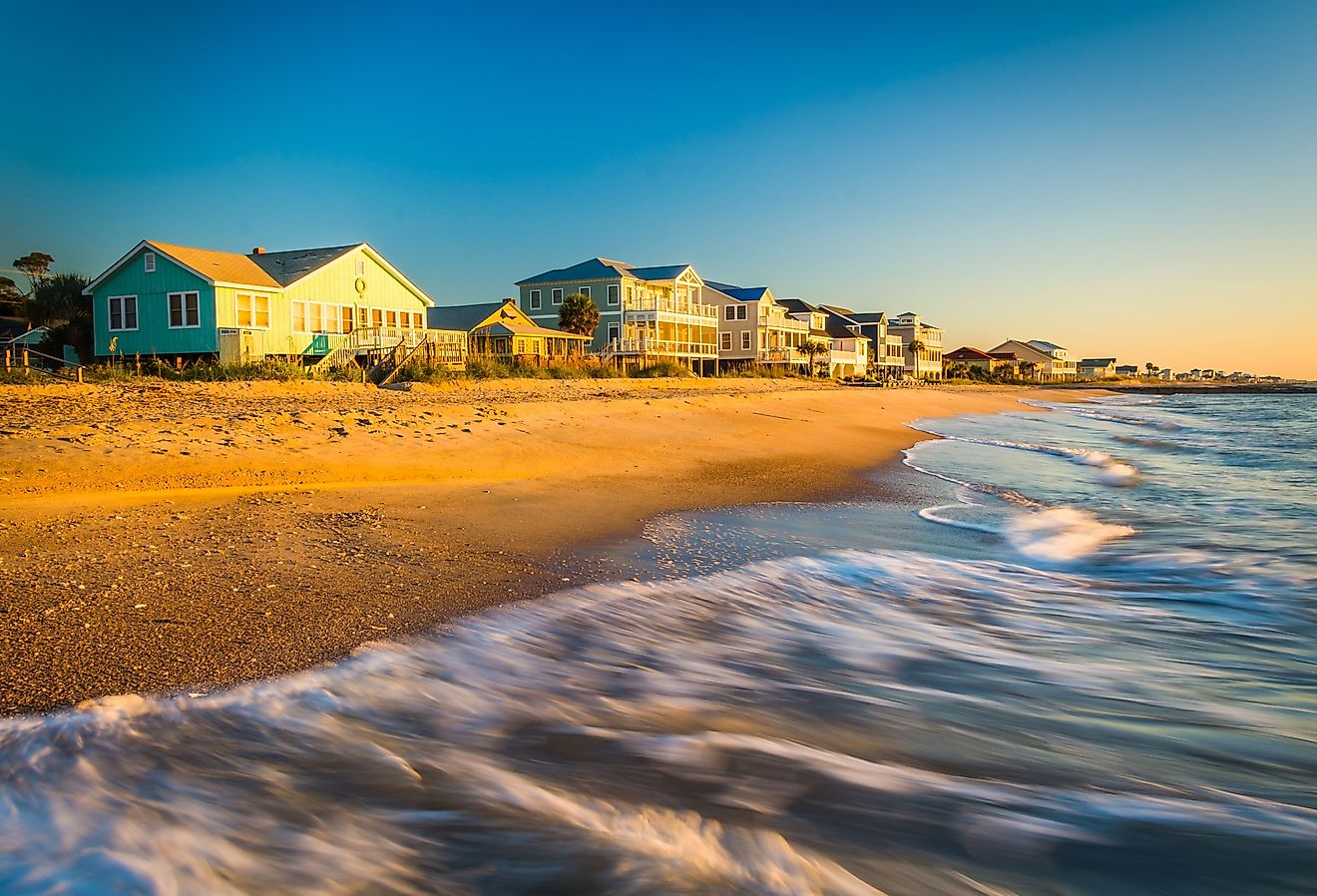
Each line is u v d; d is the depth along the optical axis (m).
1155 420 45.31
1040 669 6.46
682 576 8.52
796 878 3.58
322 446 15.08
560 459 16.78
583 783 4.28
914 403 48.75
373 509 10.94
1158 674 6.38
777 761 4.65
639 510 12.22
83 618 6.06
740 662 6.27
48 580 6.93
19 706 4.58
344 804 3.95
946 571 9.52
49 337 42.19
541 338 55.94
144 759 4.17
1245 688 6.12
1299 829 4.19
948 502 14.48
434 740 4.64
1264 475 19.22
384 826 3.79
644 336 62.50
